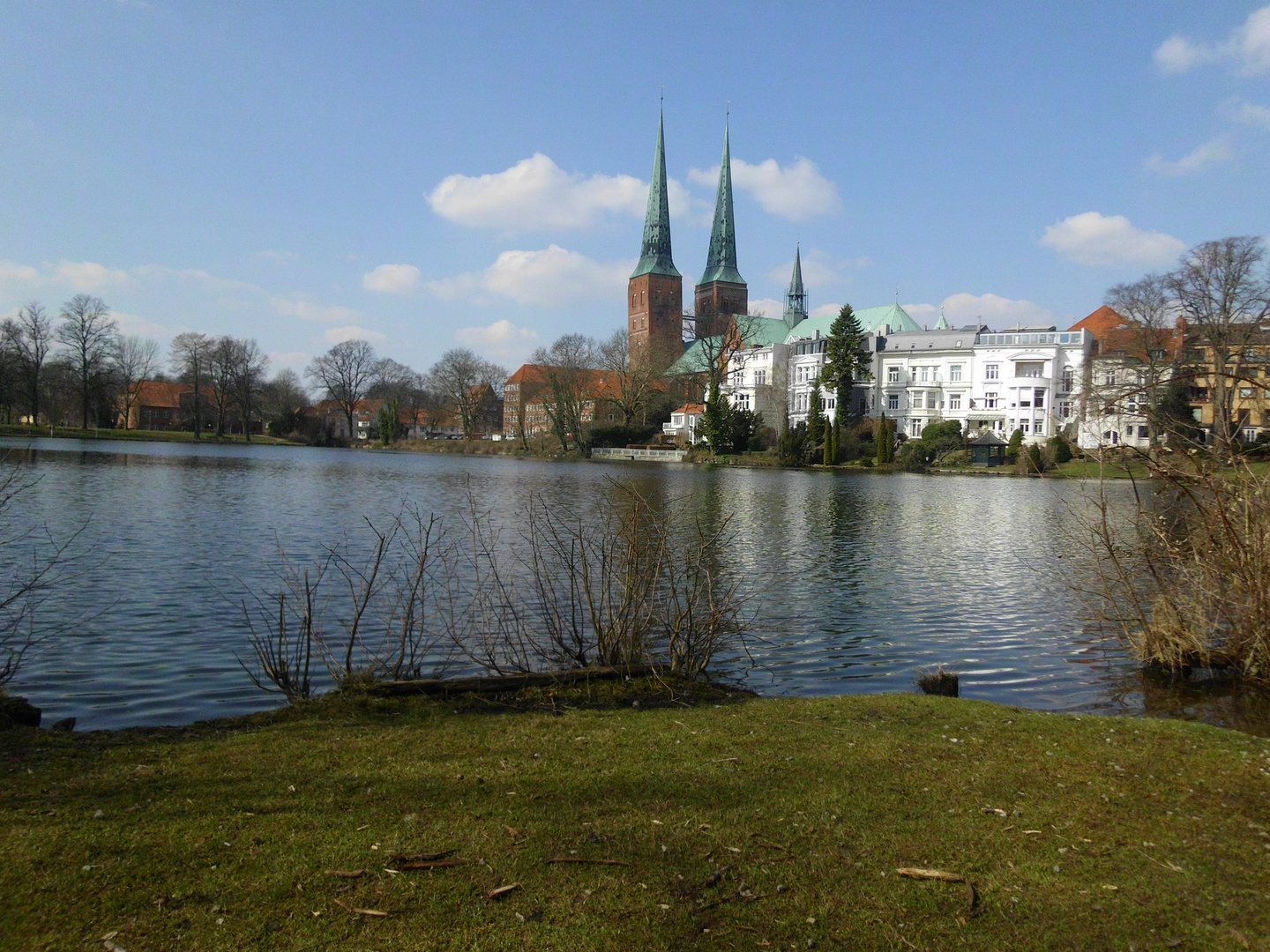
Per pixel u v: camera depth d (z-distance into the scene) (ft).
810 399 323.78
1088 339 306.14
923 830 16.75
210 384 354.74
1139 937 13.14
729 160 445.37
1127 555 41.06
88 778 18.11
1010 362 311.06
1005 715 26.37
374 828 15.89
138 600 47.39
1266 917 13.84
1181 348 121.19
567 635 38.91
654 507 108.27
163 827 15.58
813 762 20.81
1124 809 18.30
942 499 140.36
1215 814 18.21
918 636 44.47
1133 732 24.52
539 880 14.08
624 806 17.43
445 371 384.88
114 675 33.96
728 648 40.86
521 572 55.83
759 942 12.55
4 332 275.18
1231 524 35.27
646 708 26.91
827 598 54.39
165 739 21.95
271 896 13.25
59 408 312.71
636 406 327.47
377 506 102.89
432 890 13.58
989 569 66.39
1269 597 34.53
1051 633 45.44
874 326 371.56
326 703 26.09
